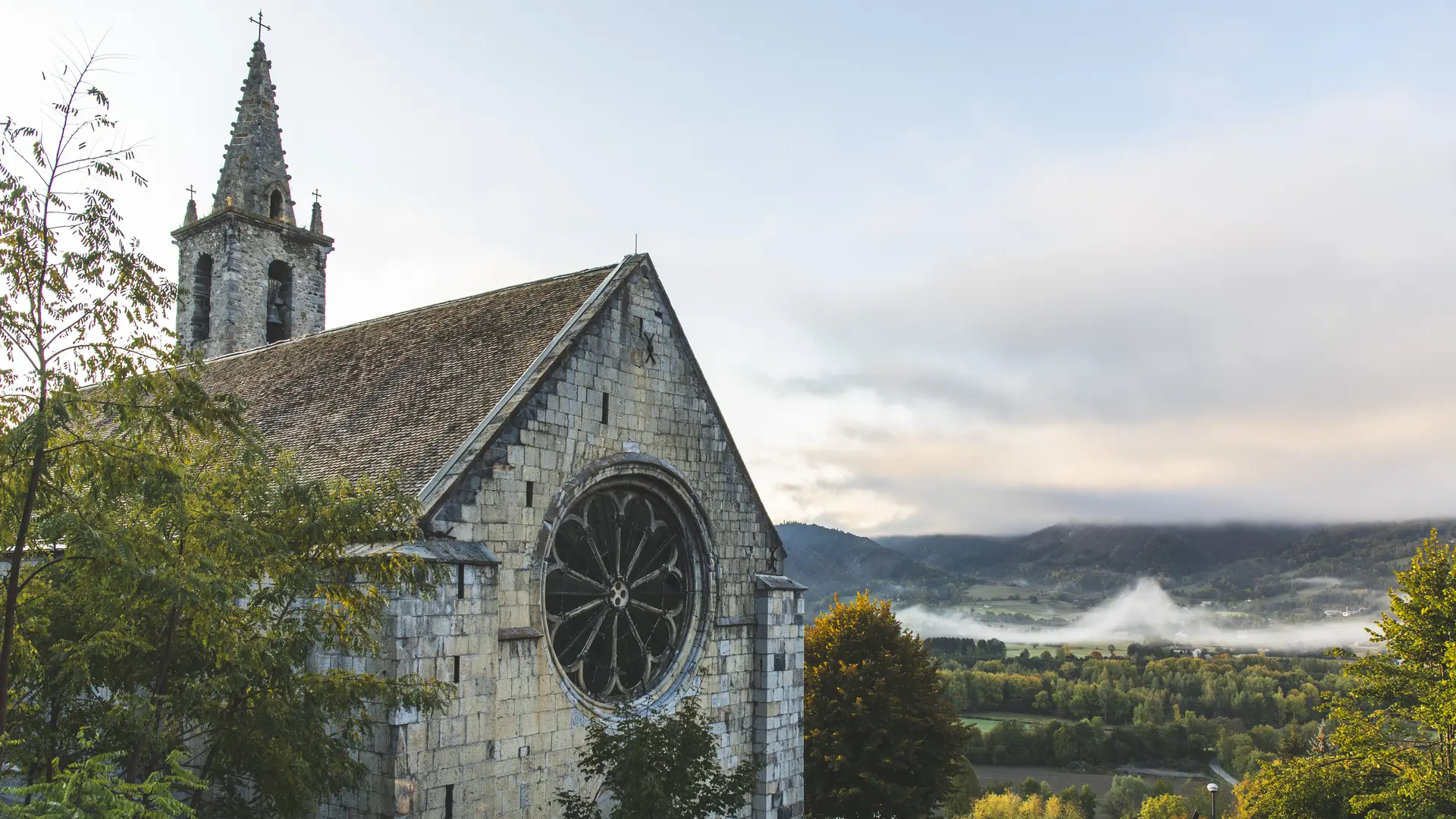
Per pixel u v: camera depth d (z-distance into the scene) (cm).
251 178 4991
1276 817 3806
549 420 2717
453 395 2883
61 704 1777
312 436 3072
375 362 3403
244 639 1764
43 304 1416
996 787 12625
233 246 4875
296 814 1831
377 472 2622
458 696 2342
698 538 3200
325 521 1852
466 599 2380
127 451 1488
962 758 4847
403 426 2847
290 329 5103
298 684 1828
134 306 1514
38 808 1244
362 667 2269
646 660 2995
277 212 5109
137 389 1509
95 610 1656
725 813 2480
